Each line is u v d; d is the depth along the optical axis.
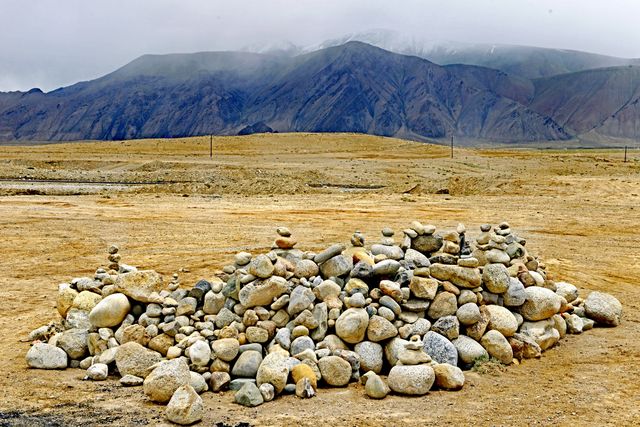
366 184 53.56
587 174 53.47
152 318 9.60
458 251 11.24
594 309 11.84
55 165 65.50
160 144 94.31
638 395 8.22
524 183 39.78
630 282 16.19
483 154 87.44
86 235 22.31
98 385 8.61
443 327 9.48
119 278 9.89
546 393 8.30
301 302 9.38
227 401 8.05
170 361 8.11
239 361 8.78
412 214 27.80
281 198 34.91
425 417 7.46
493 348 9.54
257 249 19.94
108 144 95.75
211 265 17.70
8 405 7.81
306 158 76.44
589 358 9.87
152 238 21.81
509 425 7.23
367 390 8.21
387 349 9.15
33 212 27.44
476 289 10.09
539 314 10.44
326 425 7.21
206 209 29.17
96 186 47.47
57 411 7.62
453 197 35.28
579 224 25.20
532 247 20.56
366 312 9.31
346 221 25.70
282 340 9.08
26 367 9.42
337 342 9.17
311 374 8.41
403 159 75.56
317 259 10.38
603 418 7.44
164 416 7.46
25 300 13.89
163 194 38.09
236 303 9.75
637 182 38.78
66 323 10.15
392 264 10.05
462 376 8.56
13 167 55.81
